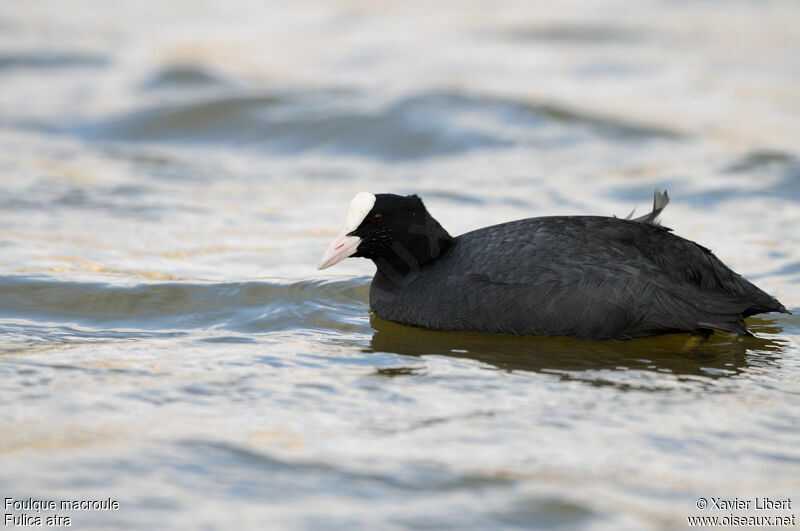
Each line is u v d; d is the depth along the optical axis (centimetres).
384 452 855
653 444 885
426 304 1277
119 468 810
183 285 1414
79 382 1033
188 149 2398
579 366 1130
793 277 1496
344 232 1309
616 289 1187
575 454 859
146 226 1773
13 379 1038
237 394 1006
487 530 721
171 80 2858
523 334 1231
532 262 1221
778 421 950
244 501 759
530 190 2064
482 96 2678
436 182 2122
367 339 1243
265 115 2548
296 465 824
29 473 798
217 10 4159
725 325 1173
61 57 3216
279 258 1611
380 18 3978
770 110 2706
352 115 2500
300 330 1284
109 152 2339
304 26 3856
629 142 2441
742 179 2091
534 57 3303
